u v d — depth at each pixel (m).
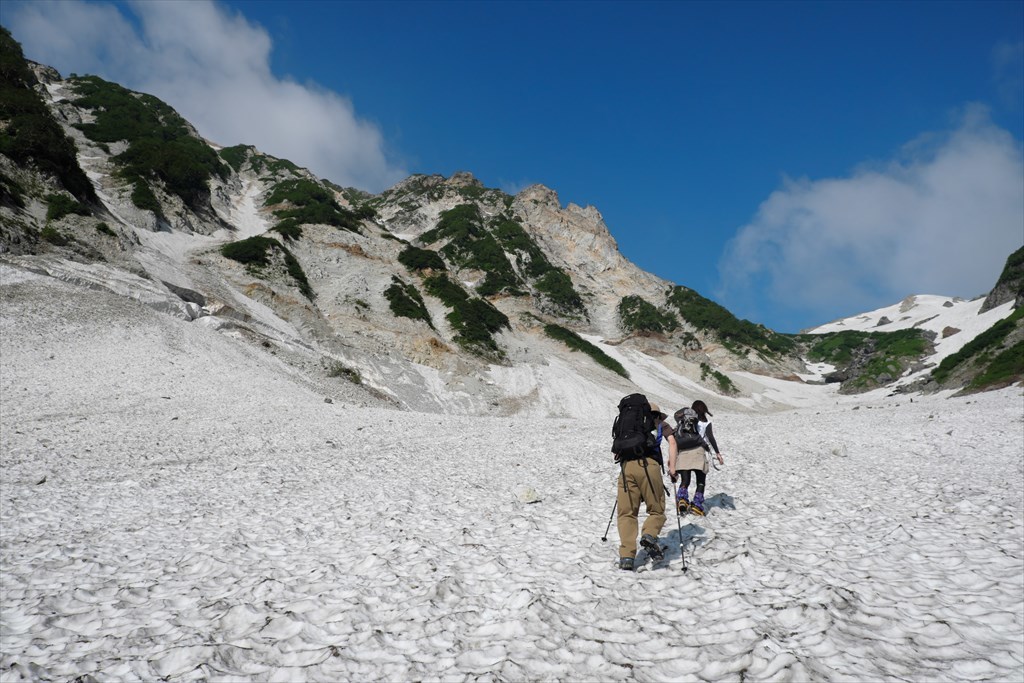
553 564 7.35
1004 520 7.93
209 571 7.50
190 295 54.62
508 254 154.75
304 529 9.75
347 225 108.69
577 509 10.91
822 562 6.56
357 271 89.12
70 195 57.78
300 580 6.95
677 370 129.38
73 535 9.42
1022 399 40.25
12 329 34.66
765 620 5.02
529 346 94.81
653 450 7.34
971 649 4.20
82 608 6.27
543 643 4.94
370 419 31.98
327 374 55.97
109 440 20.84
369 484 14.23
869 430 24.92
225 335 50.78
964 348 90.44
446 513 10.85
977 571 5.90
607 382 99.50
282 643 5.03
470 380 75.50
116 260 51.91
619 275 184.00
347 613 5.74
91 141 104.62
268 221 119.69
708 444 10.23
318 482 14.55
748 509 10.18
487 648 4.87
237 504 11.92
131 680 4.36
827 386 148.62
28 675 4.41
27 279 40.56
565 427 32.66
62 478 14.45
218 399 33.53
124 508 11.51
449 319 88.06
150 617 5.88
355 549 8.38
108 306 42.38
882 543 7.25
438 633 5.23
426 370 74.19
